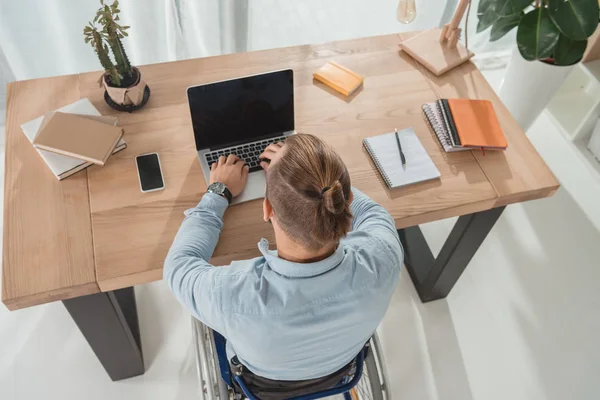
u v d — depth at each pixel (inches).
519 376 76.4
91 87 63.7
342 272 37.2
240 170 54.4
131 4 83.5
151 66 66.5
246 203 54.5
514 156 60.7
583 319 82.1
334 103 64.3
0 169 91.3
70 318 77.2
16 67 88.7
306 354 39.5
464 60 69.5
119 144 57.8
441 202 56.3
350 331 39.1
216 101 54.3
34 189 54.1
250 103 55.9
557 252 88.9
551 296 84.0
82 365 73.5
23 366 72.8
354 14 99.7
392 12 100.7
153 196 54.7
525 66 85.1
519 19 77.7
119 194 54.6
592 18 69.0
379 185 57.3
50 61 90.7
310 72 67.5
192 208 51.5
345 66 68.4
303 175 33.3
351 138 61.0
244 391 46.8
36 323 76.2
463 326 80.4
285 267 36.5
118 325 60.4
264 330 36.8
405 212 55.2
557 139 103.8
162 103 62.9
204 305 38.4
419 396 74.0
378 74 68.0
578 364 77.9
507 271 86.2
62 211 52.8
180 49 94.0
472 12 102.9
